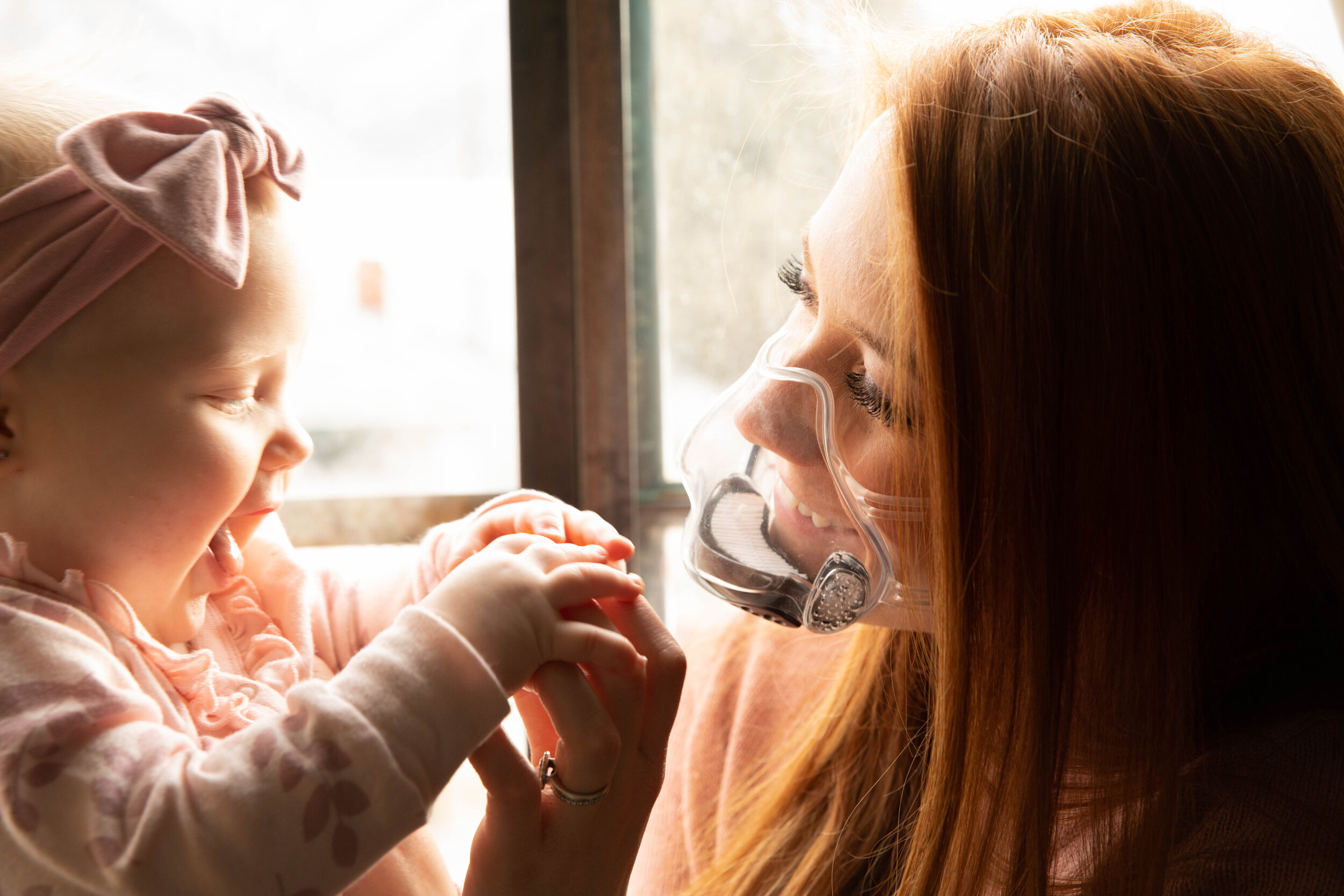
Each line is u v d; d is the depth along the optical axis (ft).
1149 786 1.99
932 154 1.96
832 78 3.77
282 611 2.26
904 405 2.08
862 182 2.11
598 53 3.66
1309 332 2.02
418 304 3.83
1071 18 2.24
